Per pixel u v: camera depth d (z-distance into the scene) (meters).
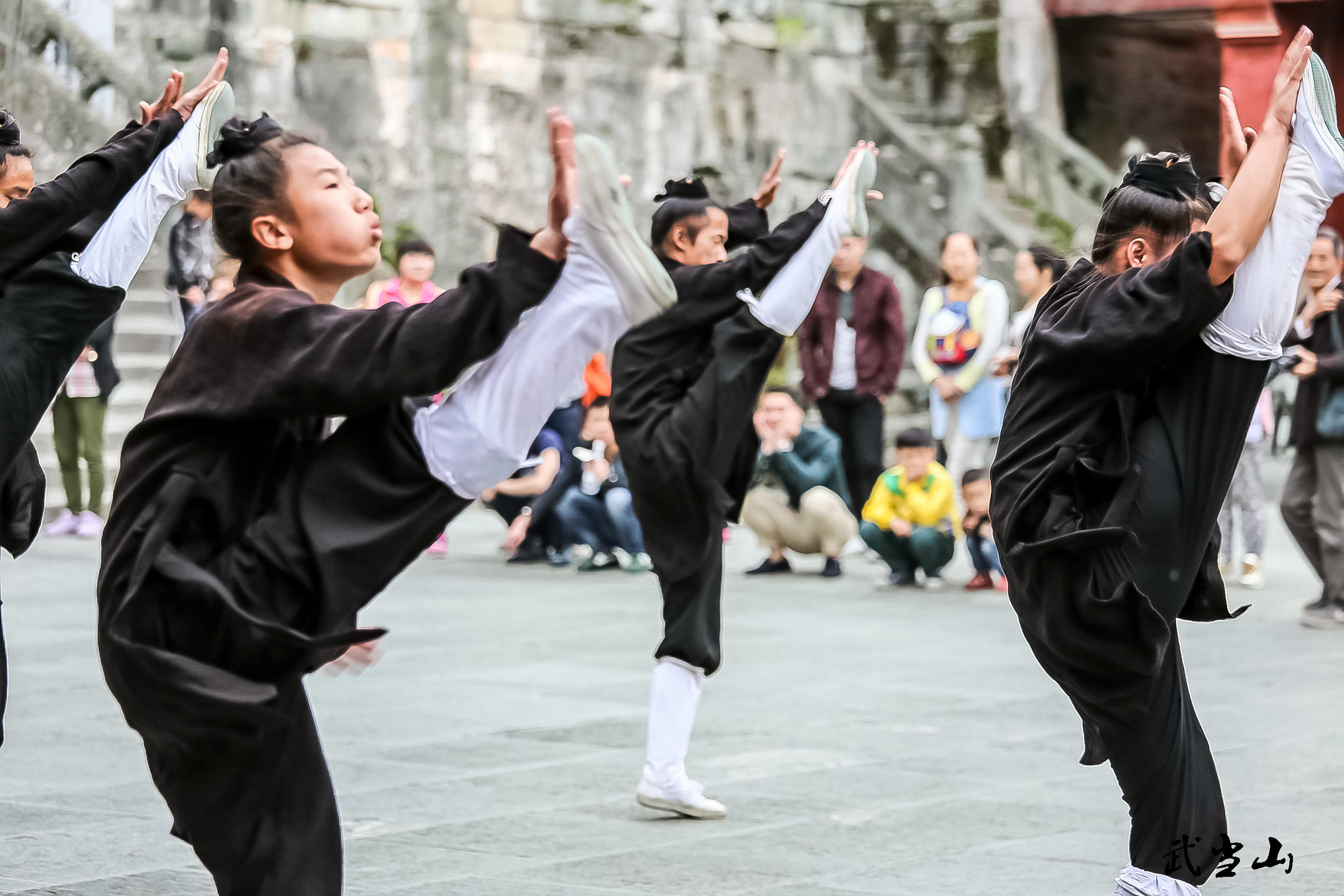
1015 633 11.44
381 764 7.39
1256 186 4.24
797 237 6.18
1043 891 5.45
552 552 15.49
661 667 6.48
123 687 3.47
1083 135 33.22
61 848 5.97
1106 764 7.38
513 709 8.67
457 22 24.95
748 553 16.98
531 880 5.61
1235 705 8.73
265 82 23.22
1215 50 33.44
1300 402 11.41
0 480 4.64
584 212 3.37
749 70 28.66
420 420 3.52
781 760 7.50
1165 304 4.27
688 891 5.47
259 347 3.47
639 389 6.44
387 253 23.77
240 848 3.63
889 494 13.76
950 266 15.09
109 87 21.38
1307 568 15.18
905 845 6.05
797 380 25.22
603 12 26.72
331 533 3.46
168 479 3.52
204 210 15.65
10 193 5.19
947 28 30.72
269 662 3.51
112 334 16.92
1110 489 4.42
